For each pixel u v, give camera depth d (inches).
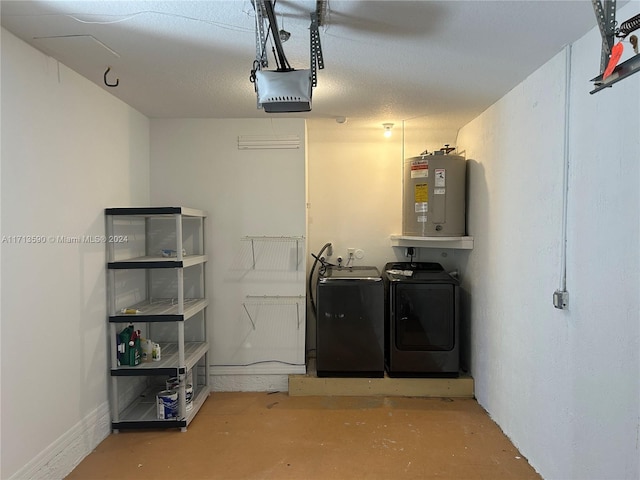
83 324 86.1
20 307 68.1
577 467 67.2
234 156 121.8
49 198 75.5
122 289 104.0
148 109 111.3
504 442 92.5
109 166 97.5
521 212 88.4
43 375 73.5
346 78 87.1
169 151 121.1
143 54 75.1
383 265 146.7
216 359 123.3
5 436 64.7
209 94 98.0
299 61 78.6
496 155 102.9
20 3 57.3
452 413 107.7
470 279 123.9
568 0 56.9
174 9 59.3
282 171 121.8
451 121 123.5
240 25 64.6
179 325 96.9
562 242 71.7
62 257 79.2
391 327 119.5
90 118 89.1
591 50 64.9
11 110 66.4
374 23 63.8
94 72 83.7
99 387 92.4
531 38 68.2
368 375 120.3
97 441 90.8
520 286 88.5
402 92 96.6
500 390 99.3
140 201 114.7
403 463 84.0
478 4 58.3
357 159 146.8
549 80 77.2
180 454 87.6
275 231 122.5
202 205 122.1
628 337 55.9
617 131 58.1
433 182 122.6
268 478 79.1
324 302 119.6
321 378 119.7
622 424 57.1
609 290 59.7
